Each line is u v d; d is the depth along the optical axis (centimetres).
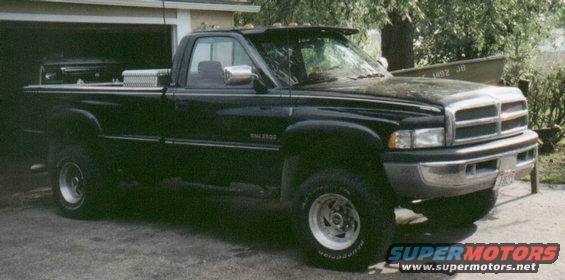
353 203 539
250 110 609
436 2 1786
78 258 609
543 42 2773
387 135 525
